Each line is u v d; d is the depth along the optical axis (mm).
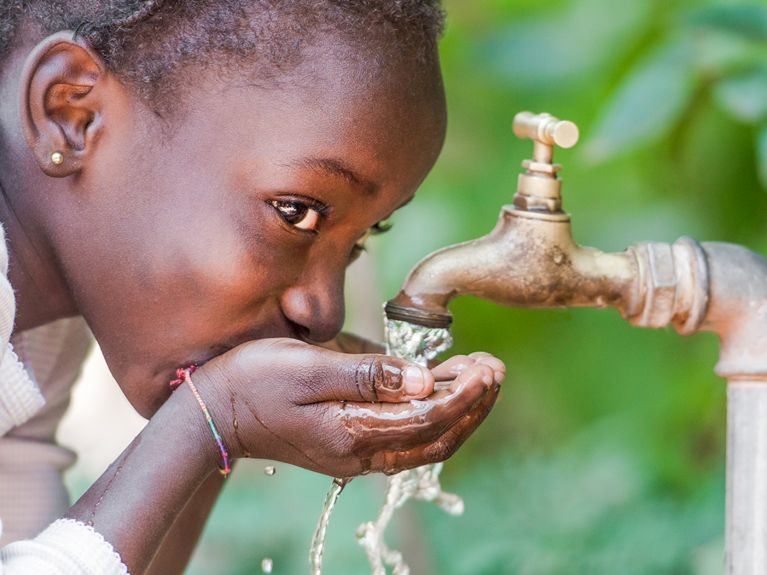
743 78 2477
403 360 1643
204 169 1782
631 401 3738
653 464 3418
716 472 3334
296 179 1755
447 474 4105
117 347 1868
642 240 3309
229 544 3557
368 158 1773
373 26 1784
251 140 1765
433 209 3643
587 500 3387
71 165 1816
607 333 3801
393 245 3637
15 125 1888
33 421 2270
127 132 1812
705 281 1812
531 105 3457
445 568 3383
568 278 1828
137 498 1686
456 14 3439
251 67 1771
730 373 1814
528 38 3283
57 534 1666
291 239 1781
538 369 3898
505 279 1829
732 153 3002
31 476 2264
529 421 3938
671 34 2729
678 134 2988
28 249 1909
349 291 3434
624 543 3199
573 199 3469
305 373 1668
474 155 3629
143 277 1813
